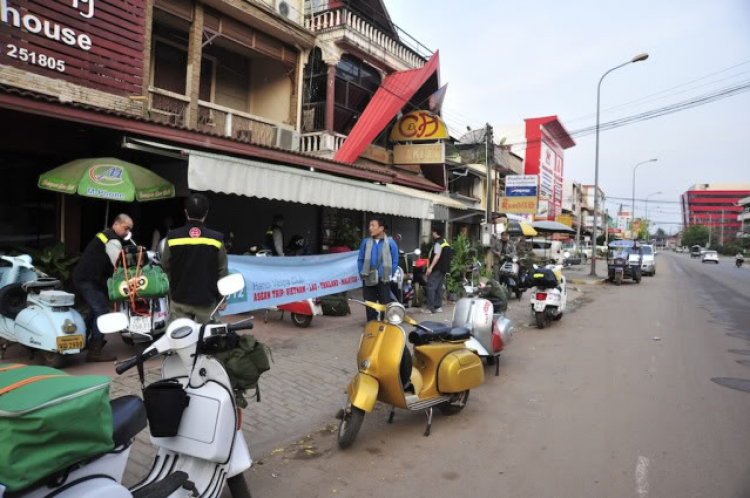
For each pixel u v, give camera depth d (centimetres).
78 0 862
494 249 1473
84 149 854
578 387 610
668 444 443
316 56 1529
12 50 786
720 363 739
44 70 826
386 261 747
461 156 2519
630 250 2447
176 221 1005
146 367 569
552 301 997
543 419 502
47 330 528
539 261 1511
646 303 1483
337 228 1366
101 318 271
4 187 800
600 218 7775
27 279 629
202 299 361
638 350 820
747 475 386
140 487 256
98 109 716
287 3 1333
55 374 199
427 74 1616
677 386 618
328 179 960
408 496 350
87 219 923
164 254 369
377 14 1778
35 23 809
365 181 1357
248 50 1335
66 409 175
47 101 665
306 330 821
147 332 573
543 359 750
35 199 841
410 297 1074
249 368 295
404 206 1193
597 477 381
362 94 1634
